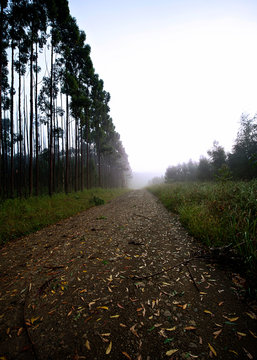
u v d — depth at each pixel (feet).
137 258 10.44
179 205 24.80
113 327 5.43
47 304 6.66
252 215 11.98
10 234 15.52
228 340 4.84
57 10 34.96
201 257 10.03
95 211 28.45
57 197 35.99
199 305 6.27
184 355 4.47
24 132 51.01
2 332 5.40
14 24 32.04
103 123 79.41
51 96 39.11
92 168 82.07
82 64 46.80
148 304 6.44
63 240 14.20
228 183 24.88
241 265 8.21
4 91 42.60
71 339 5.03
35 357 4.53
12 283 8.27
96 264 9.87
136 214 24.14
